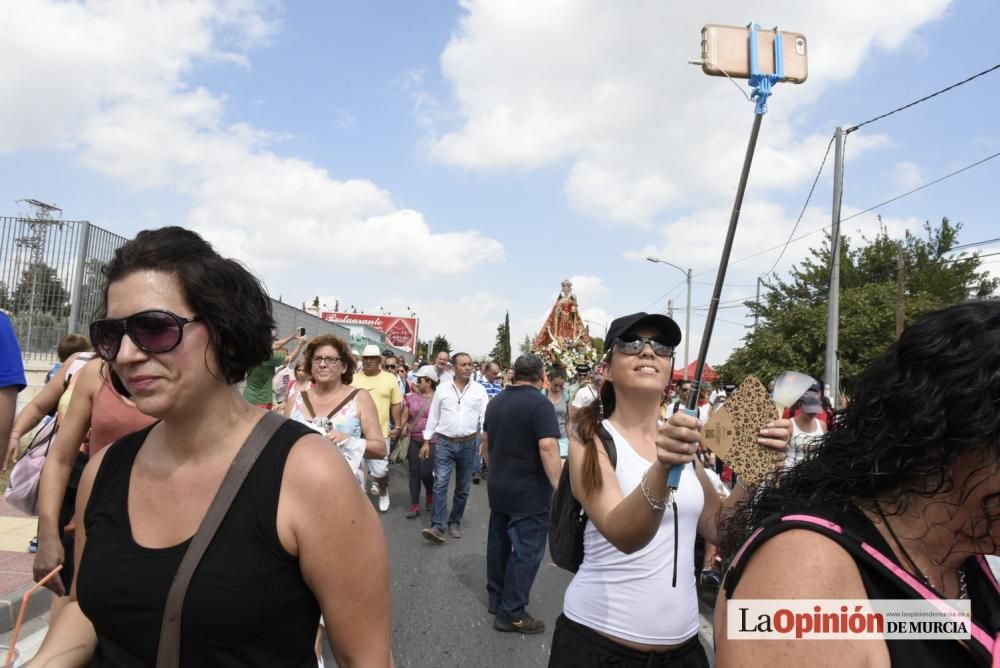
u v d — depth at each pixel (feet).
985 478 3.32
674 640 7.20
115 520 4.50
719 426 6.62
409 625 14.82
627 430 7.97
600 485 7.04
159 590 4.07
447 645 13.84
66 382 12.79
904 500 3.53
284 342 25.98
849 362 77.36
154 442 4.79
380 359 25.07
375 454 13.53
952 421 3.29
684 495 7.49
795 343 81.51
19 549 16.99
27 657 11.76
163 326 4.22
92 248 32.83
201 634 4.05
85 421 8.93
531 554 14.70
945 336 3.44
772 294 100.27
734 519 4.55
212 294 4.38
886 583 3.38
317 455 4.46
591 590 7.51
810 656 3.32
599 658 7.22
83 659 4.75
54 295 31.89
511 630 14.56
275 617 4.21
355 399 13.57
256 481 4.30
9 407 8.68
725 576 3.90
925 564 3.62
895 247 95.35
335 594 4.38
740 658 3.50
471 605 16.15
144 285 4.31
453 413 22.47
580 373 29.32
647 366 7.77
